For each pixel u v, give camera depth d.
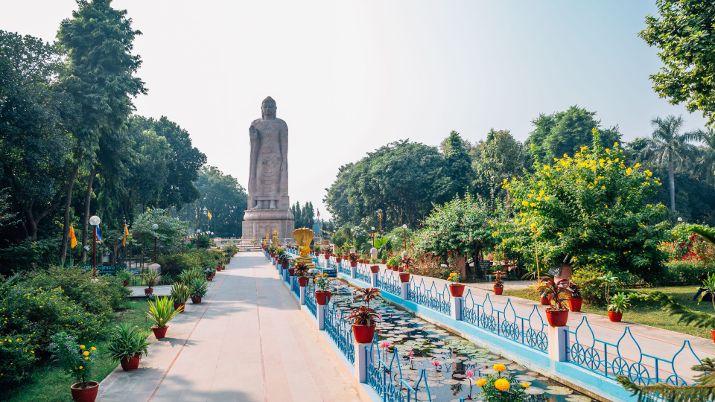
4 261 17.73
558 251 14.23
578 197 14.20
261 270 30.14
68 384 7.72
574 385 7.23
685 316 3.59
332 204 83.81
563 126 49.06
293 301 16.58
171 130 55.00
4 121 18.75
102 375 8.10
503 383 4.75
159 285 21.45
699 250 19.75
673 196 48.75
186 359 8.99
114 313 13.66
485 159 50.38
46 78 21.39
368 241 38.91
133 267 31.88
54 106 20.45
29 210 22.44
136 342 8.46
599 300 13.45
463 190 52.56
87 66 24.83
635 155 51.53
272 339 10.63
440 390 7.19
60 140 20.23
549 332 7.87
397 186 54.16
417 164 55.31
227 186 95.69
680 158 48.25
